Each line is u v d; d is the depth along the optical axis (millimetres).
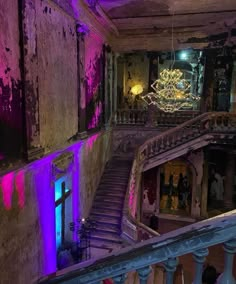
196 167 18219
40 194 7945
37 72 7328
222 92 18000
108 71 16641
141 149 15508
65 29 9492
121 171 16656
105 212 13758
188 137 15727
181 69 19719
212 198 19219
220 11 13414
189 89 19719
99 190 15219
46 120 8180
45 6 7805
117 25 15539
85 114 12078
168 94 18484
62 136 9562
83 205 12656
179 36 16766
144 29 16422
